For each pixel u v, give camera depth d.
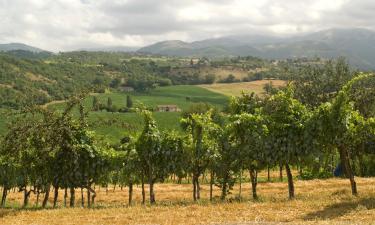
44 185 36.09
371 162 58.88
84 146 33.84
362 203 24.62
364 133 30.12
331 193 32.44
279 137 30.22
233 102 34.75
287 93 30.92
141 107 34.25
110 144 38.81
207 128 33.53
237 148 31.98
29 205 41.97
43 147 32.38
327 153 31.14
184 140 34.22
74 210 28.59
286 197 31.28
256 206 25.61
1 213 28.67
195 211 25.17
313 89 71.25
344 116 28.19
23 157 35.12
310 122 29.14
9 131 31.94
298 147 29.91
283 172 69.50
